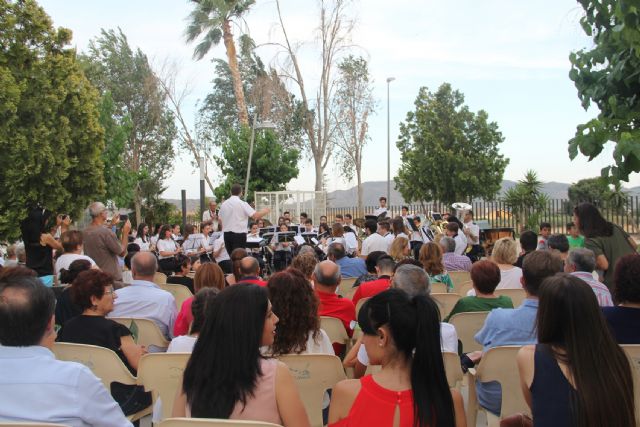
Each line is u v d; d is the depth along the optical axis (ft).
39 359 8.72
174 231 55.77
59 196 50.37
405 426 7.66
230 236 38.60
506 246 22.00
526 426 10.41
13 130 46.88
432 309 8.02
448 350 14.32
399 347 7.98
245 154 87.92
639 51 13.10
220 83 135.13
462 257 30.01
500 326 13.46
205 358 8.72
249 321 8.77
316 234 60.18
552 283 8.44
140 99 118.52
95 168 55.31
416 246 49.96
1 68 45.93
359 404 7.97
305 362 12.89
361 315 8.29
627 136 12.44
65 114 53.16
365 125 100.63
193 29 103.65
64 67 52.39
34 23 50.19
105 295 14.55
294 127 116.26
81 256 24.50
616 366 7.97
